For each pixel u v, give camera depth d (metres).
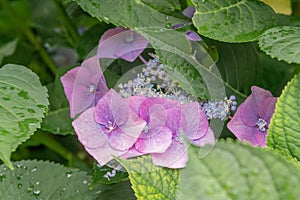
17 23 0.68
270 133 0.40
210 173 0.34
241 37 0.44
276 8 0.50
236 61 0.48
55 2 0.61
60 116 0.51
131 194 0.48
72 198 0.48
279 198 0.34
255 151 0.35
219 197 0.34
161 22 0.46
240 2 0.45
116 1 0.46
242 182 0.34
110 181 0.45
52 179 0.48
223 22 0.44
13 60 0.65
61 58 0.72
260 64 0.50
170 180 0.40
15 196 0.48
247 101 0.44
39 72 0.67
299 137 0.40
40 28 0.67
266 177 0.34
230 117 0.45
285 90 0.39
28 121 0.41
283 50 0.41
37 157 0.63
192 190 0.34
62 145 0.63
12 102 0.42
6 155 0.39
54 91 0.51
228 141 0.35
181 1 0.50
